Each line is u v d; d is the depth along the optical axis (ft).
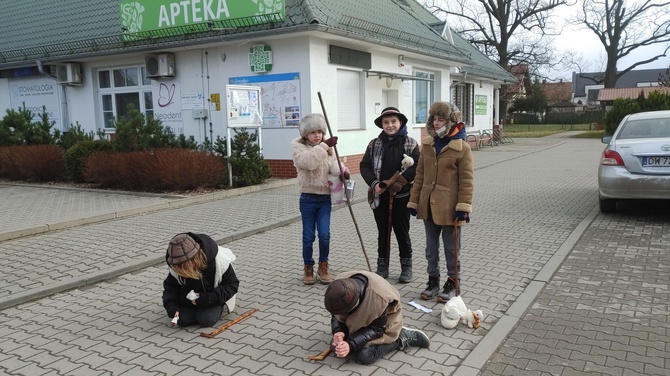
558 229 24.57
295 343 13.21
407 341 12.63
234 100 35.76
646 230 24.03
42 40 55.88
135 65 49.19
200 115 44.60
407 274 17.63
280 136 41.42
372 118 48.88
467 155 14.99
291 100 40.55
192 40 41.45
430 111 15.33
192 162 34.14
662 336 13.17
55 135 45.01
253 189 36.29
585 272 18.33
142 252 21.35
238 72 42.50
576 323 14.07
